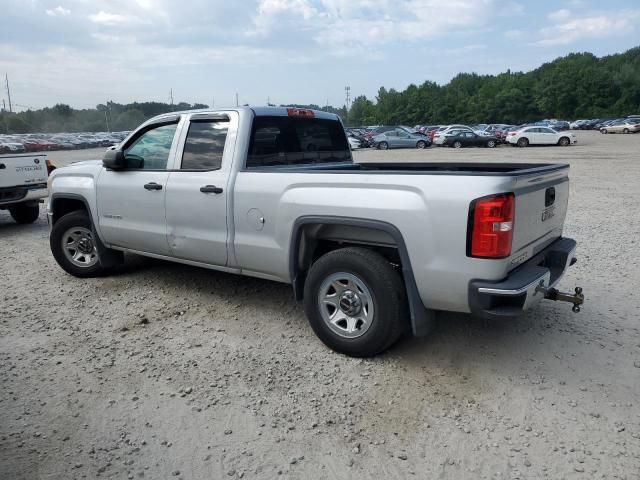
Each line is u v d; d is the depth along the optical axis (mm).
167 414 3275
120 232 5387
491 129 50062
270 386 3576
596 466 2744
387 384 3574
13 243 8250
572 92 98375
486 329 4379
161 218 4945
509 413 3221
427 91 118625
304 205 3920
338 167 5188
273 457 2869
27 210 9977
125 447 2967
